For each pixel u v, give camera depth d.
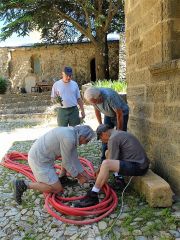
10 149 7.57
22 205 4.25
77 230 3.46
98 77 18.42
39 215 3.92
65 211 3.74
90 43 20.97
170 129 4.07
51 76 22.00
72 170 4.14
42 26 17.17
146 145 4.96
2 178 5.37
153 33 4.41
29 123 12.77
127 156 4.04
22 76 22.38
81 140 4.11
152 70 4.34
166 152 4.23
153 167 4.68
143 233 3.26
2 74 22.12
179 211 3.62
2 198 4.53
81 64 21.69
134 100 5.43
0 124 12.87
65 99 6.32
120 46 17.41
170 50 3.98
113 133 4.09
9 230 3.72
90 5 15.98
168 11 3.94
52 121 13.02
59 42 20.47
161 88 4.27
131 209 3.77
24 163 6.12
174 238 3.13
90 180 4.72
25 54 22.14
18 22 15.63
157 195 3.69
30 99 17.09
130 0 5.41
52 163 4.23
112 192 4.08
